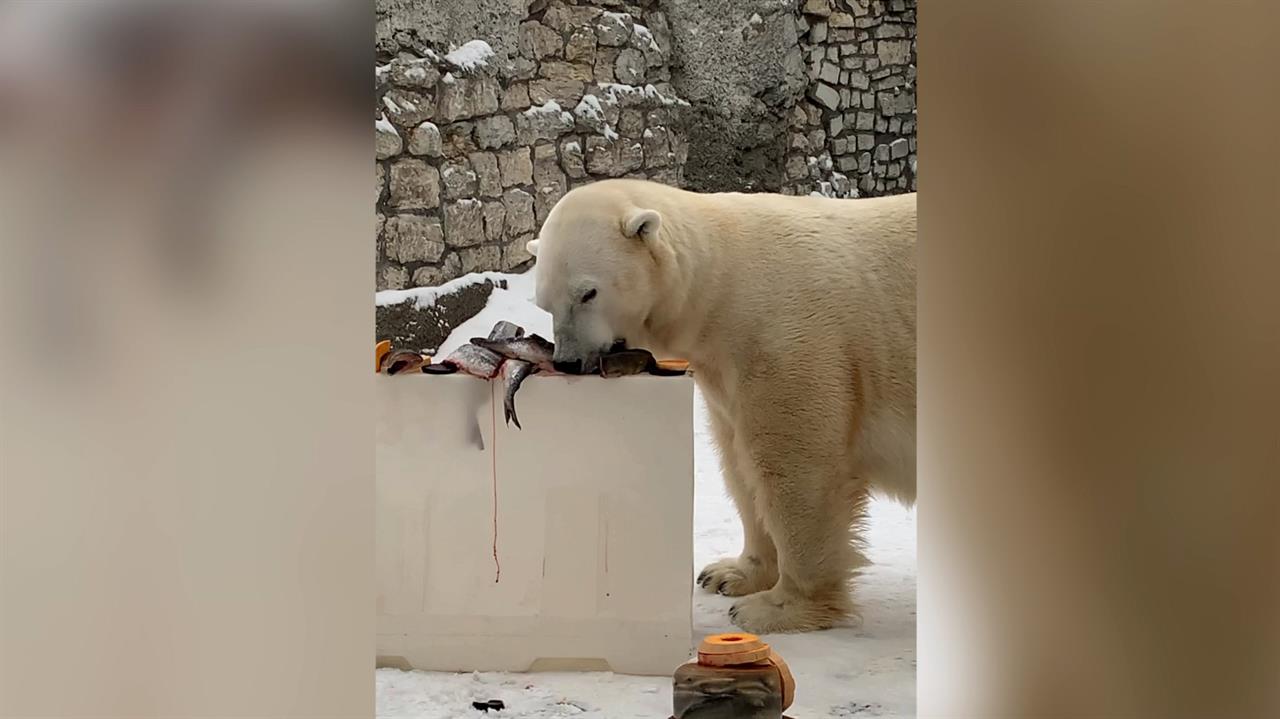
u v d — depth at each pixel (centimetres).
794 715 290
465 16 781
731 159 977
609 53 877
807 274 375
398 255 743
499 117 802
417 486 314
